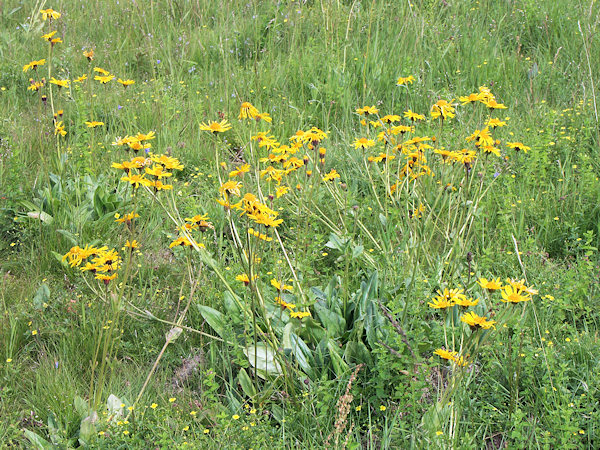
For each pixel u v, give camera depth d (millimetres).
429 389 2768
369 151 4562
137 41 7426
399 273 3424
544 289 3305
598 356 2898
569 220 4047
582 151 4719
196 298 3391
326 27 6938
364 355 2908
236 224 4141
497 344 2875
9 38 7211
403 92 6027
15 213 4117
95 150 4852
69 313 3342
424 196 4113
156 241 4043
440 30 7023
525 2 7367
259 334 2992
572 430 2359
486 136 3357
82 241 3955
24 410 2740
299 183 4094
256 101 5910
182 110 5758
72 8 8289
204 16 8047
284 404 2719
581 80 5922
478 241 3969
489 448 2650
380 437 2656
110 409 2637
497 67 6340
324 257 3945
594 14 6980
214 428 2449
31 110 5789
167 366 3031
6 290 3549
